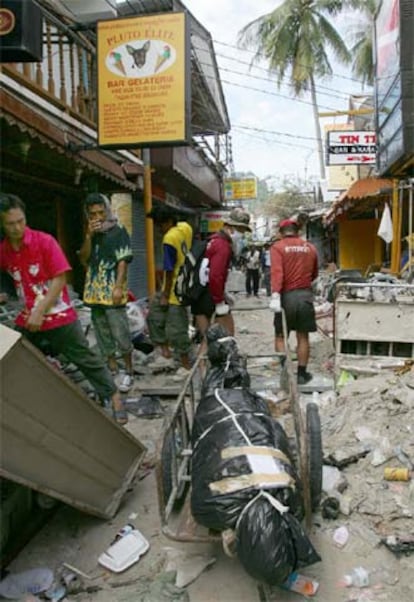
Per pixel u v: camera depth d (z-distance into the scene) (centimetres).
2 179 698
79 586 304
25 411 289
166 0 968
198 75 1303
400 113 887
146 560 329
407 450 416
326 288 1209
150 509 380
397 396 475
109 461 376
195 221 2133
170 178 1381
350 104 2059
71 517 373
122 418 478
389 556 324
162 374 681
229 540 273
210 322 631
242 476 285
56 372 310
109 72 700
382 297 599
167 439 344
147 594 298
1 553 321
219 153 2134
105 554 328
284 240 614
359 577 304
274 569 253
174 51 689
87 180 809
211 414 353
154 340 737
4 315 508
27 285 414
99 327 607
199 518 290
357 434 448
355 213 1773
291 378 422
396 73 918
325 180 2695
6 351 269
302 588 296
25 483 287
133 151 1069
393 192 1078
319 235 2583
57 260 405
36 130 528
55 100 682
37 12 414
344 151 1436
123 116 700
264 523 260
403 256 1022
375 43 1149
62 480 322
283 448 321
